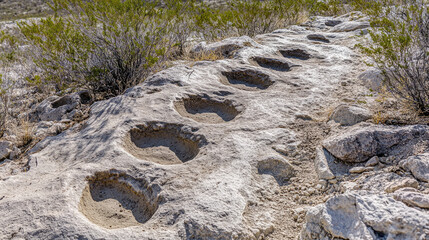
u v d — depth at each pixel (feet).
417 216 6.15
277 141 11.66
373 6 21.27
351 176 9.53
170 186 9.39
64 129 14.06
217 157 10.59
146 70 18.71
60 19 19.07
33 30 19.03
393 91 12.17
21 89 19.36
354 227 6.74
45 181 9.86
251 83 17.61
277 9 30.76
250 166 10.28
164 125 12.71
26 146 13.20
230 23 29.43
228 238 7.77
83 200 9.33
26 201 8.86
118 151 11.05
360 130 10.48
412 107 11.77
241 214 8.43
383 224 6.33
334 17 32.17
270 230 8.34
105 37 17.90
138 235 7.80
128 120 12.76
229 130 12.16
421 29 13.26
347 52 20.40
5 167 11.50
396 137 10.02
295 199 9.46
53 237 7.73
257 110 13.60
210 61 19.16
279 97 14.80
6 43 24.89
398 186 8.06
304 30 27.78
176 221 8.21
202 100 14.89
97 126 12.94
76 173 9.97
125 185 9.98
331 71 17.75
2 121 14.82
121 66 18.11
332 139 10.89
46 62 18.16
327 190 9.50
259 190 9.55
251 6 29.09
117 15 18.85
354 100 14.05
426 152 9.09
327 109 13.87
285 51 22.04
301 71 18.01
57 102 17.06
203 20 26.89
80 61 17.61
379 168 9.39
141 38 18.60
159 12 20.12
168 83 16.05
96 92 17.98
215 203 8.61
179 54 23.97
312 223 7.55
